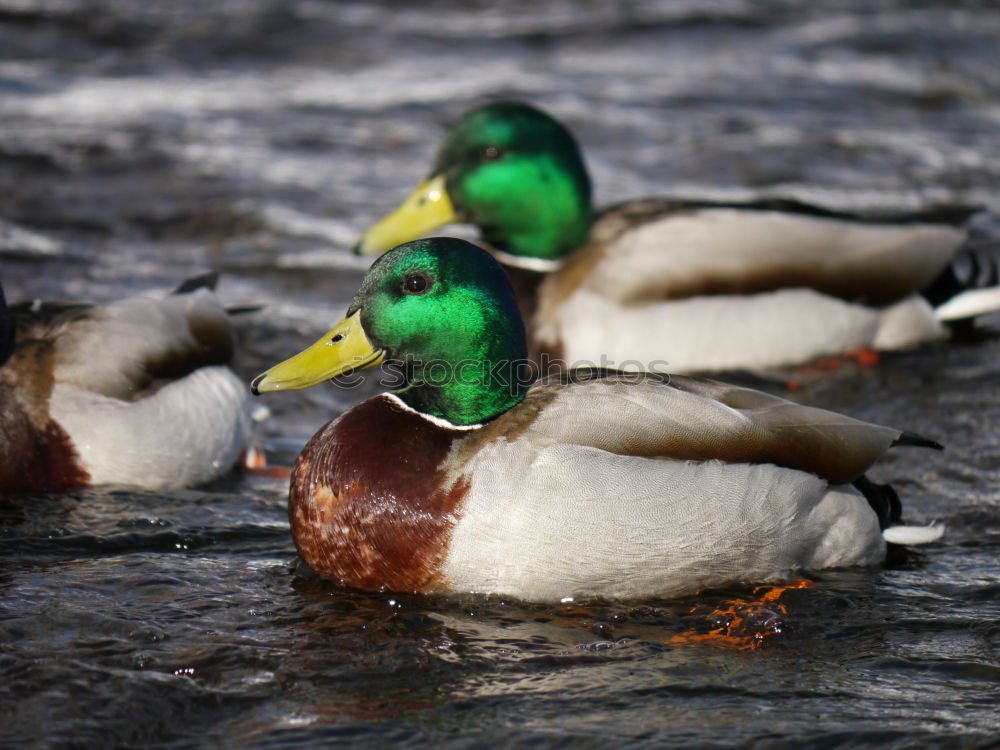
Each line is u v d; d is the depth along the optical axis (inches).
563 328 551.8
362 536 341.7
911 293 590.9
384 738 285.1
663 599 351.6
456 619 337.4
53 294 617.0
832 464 360.8
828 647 330.3
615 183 785.6
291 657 317.7
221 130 874.1
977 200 776.3
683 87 967.6
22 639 321.4
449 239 355.3
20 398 406.6
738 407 358.3
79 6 1086.4
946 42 1073.5
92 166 803.4
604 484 332.5
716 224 564.7
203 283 475.8
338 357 355.3
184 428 429.7
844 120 912.3
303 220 736.3
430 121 902.4
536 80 979.9
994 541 399.5
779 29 1101.1
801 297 568.1
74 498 412.2
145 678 305.4
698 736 287.9
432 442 344.8
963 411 514.3
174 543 388.2
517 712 296.5
